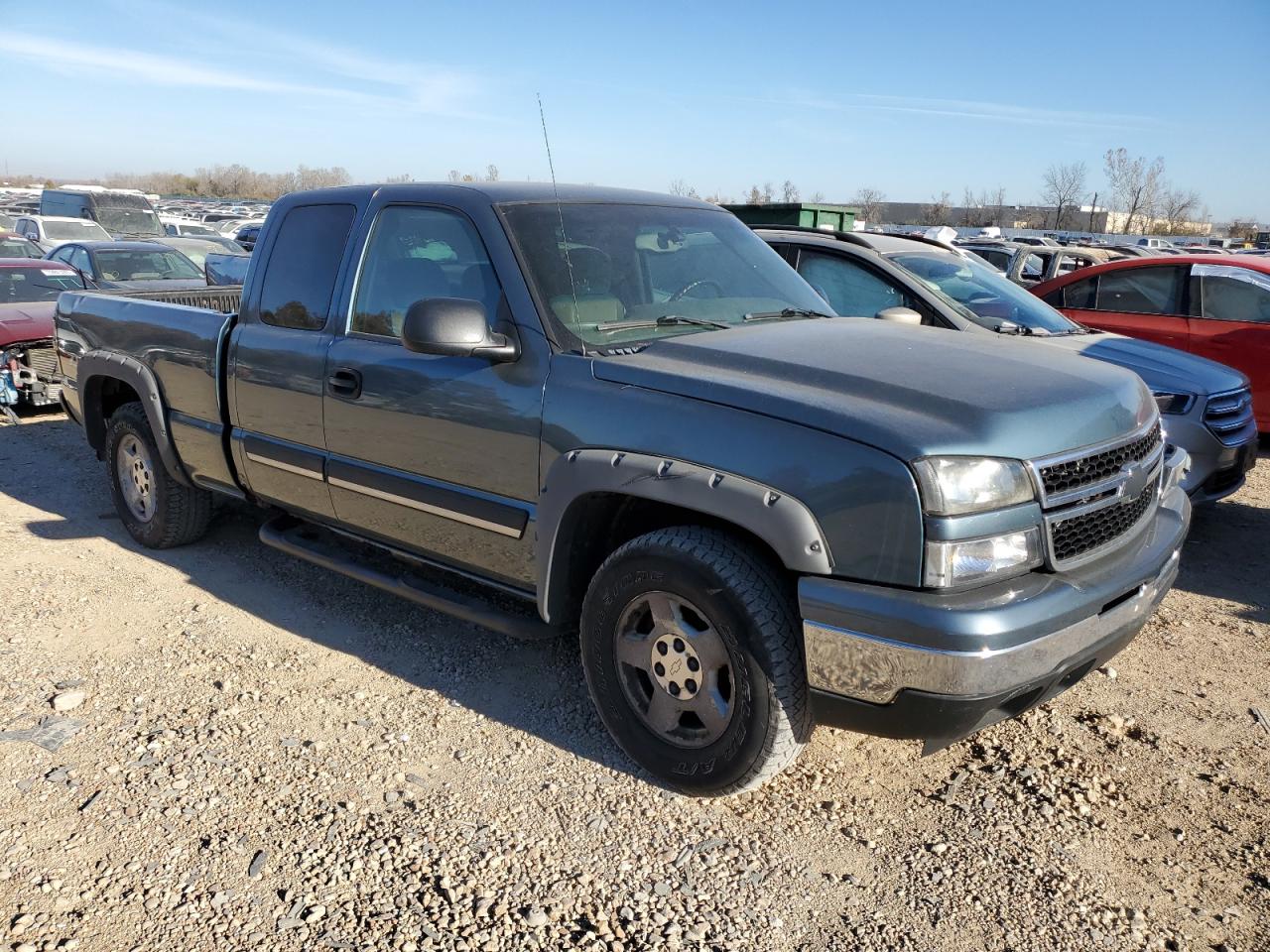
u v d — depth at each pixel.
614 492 3.09
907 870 2.86
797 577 2.93
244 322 4.56
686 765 3.11
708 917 2.65
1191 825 3.08
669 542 3.04
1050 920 2.65
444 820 3.04
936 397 2.84
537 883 2.77
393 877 2.78
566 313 3.45
